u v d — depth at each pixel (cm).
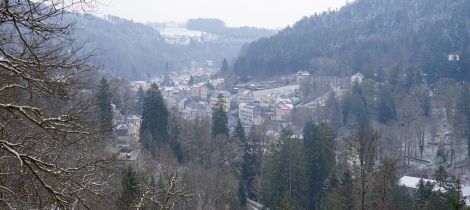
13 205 674
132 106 5050
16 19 500
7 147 498
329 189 3409
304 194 3788
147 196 962
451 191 2617
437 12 13838
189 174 3269
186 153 4391
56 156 738
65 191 654
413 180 4631
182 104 10481
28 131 714
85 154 766
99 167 798
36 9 507
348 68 11494
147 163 2834
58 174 541
